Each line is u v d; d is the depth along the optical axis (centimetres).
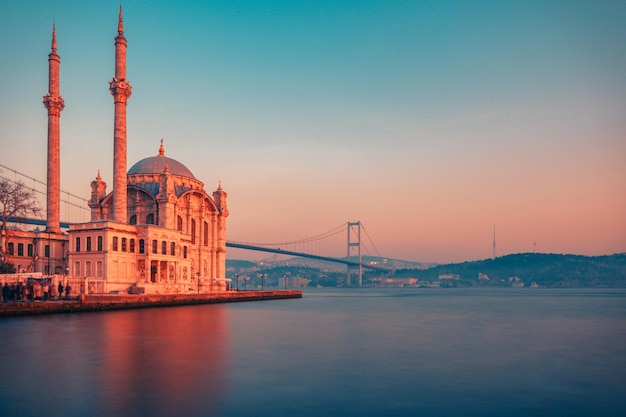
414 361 3316
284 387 2562
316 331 5044
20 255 9712
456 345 4091
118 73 9862
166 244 10012
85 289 8138
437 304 11850
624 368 3123
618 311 8975
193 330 4844
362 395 2433
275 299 14212
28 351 3488
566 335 4878
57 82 10469
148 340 4075
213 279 12381
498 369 3067
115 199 9631
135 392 2428
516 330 5341
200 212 11975
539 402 2342
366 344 4109
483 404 2303
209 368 2986
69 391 2433
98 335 4356
